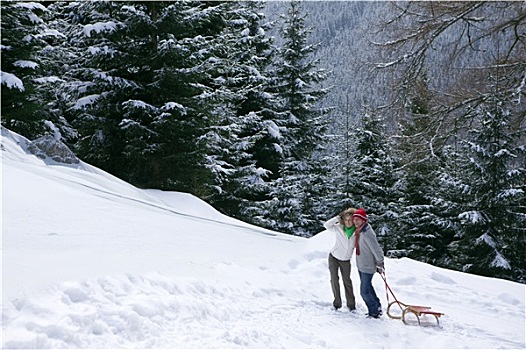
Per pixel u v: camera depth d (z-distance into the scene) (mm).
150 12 19172
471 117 12867
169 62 18203
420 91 12789
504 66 11930
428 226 24859
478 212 19453
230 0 26781
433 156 12742
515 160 19453
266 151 27031
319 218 25562
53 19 22891
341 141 25719
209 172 19500
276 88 29938
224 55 24734
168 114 16906
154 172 18562
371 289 6699
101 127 18547
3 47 15922
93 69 18250
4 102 16328
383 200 25969
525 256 19391
